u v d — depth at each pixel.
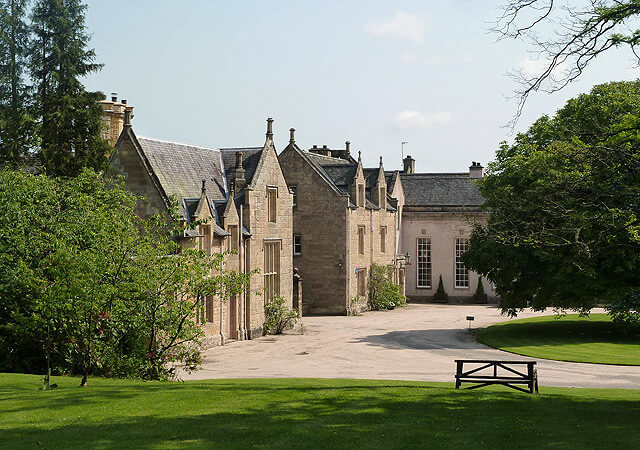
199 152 43.16
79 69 45.22
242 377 28.16
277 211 45.28
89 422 14.60
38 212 23.44
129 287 19.84
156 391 18.66
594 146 18.61
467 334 43.62
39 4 44.97
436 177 74.44
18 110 43.50
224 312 39.62
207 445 12.80
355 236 57.81
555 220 26.06
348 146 72.00
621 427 15.22
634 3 16.28
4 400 17.09
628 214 19.77
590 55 16.75
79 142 43.22
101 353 20.81
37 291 19.31
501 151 46.41
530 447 13.22
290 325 46.47
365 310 60.22
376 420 15.34
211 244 37.09
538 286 41.50
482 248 42.97
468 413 16.55
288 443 13.05
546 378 27.77
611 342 38.44
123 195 24.28
